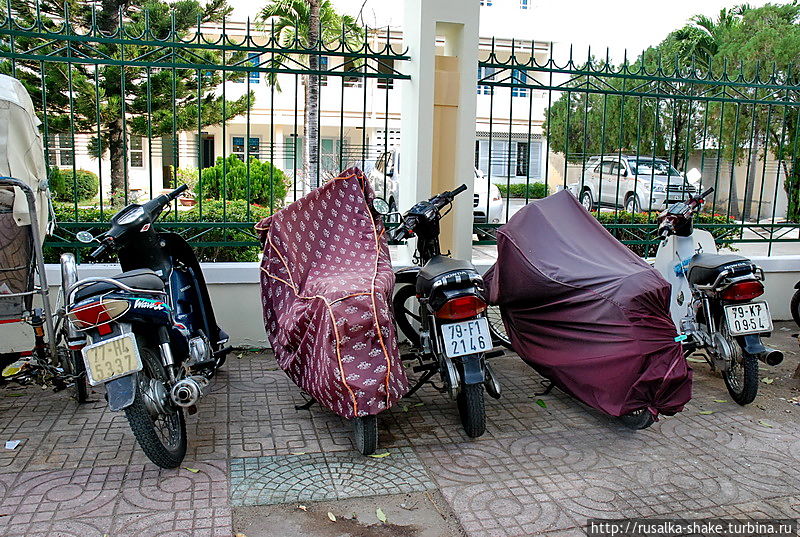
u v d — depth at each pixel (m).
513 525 2.99
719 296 4.35
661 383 3.62
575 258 4.11
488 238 6.04
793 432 4.09
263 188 8.30
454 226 5.85
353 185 4.25
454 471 3.50
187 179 9.40
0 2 10.41
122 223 3.85
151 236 4.03
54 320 4.75
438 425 4.11
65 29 5.02
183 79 10.98
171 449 3.43
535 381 4.98
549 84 5.88
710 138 10.26
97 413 4.12
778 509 3.17
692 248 4.86
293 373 3.72
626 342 3.64
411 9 5.64
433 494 3.26
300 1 16.47
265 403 4.40
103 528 2.86
